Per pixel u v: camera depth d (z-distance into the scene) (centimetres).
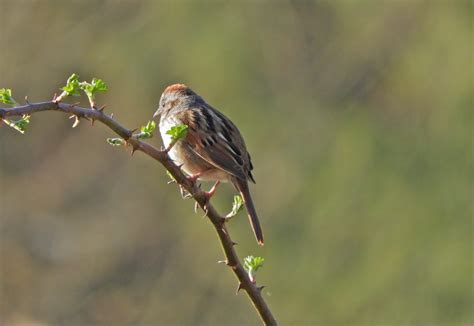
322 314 1515
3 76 1731
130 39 1709
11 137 1891
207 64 1664
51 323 1883
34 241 1920
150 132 438
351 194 1568
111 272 1862
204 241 1795
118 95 1711
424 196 1534
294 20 1700
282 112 1659
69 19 1761
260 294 465
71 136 1902
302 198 1595
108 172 1892
